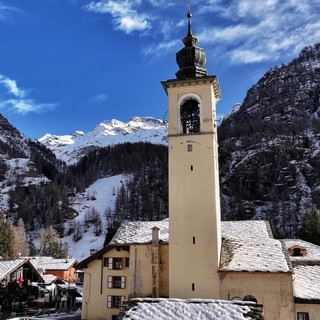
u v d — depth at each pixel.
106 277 52.56
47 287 76.00
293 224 193.12
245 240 47.34
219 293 40.34
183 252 42.28
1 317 58.62
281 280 39.50
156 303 26.56
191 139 45.31
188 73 48.09
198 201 43.34
